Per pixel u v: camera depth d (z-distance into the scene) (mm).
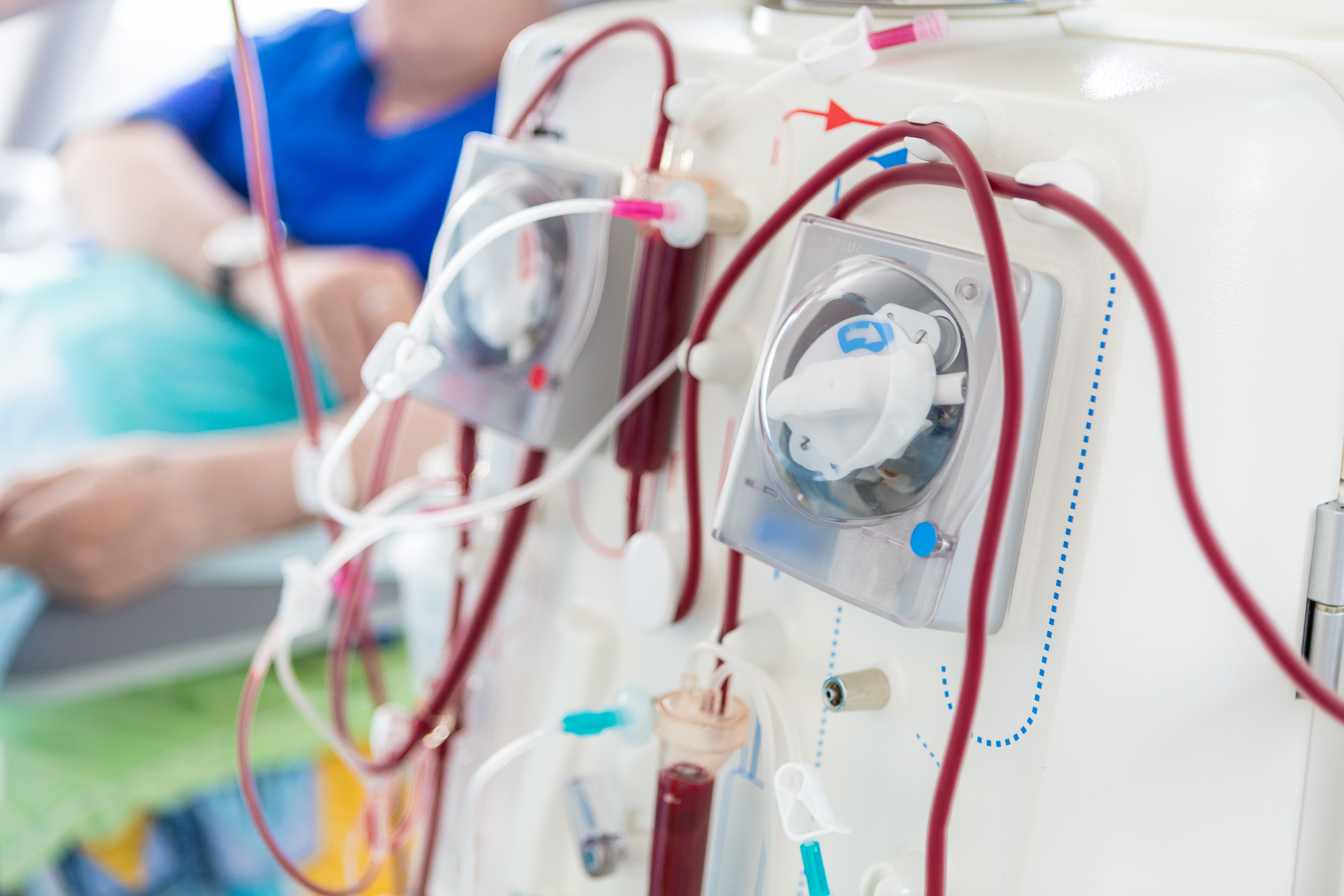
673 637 597
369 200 1609
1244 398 410
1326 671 451
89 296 1480
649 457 594
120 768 1085
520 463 688
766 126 545
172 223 1573
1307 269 412
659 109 575
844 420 424
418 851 743
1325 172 410
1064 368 406
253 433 1368
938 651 457
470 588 737
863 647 491
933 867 389
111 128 1746
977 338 403
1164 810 441
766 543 463
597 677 632
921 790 462
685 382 562
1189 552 417
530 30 723
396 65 1666
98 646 1160
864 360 418
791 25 574
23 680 1129
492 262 597
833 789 504
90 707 1137
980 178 379
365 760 689
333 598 1180
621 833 589
